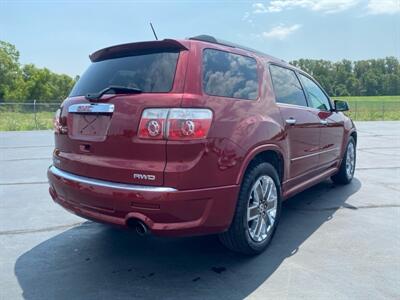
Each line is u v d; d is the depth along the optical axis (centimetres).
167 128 224
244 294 233
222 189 243
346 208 419
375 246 309
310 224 364
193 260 287
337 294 231
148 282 251
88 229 359
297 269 268
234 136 253
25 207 434
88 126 260
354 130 545
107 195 237
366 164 716
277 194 315
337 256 290
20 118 2073
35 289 242
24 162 773
